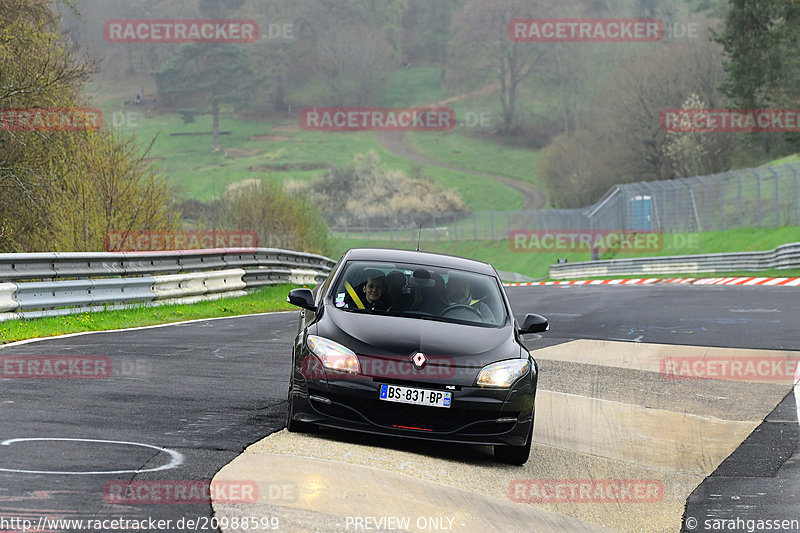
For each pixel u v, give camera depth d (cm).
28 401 2961
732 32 19762
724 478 2859
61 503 1911
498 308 3108
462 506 2247
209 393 3375
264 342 5294
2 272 5206
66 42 9625
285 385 3722
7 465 2159
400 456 2652
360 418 2688
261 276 9462
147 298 6794
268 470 2314
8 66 8725
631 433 3375
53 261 5666
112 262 6456
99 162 9181
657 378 4547
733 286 12106
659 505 2533
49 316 5528
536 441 3173
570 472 2809
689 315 7775
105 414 2836
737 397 4134
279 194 15575
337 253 17575
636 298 10156
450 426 2691
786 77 19450
